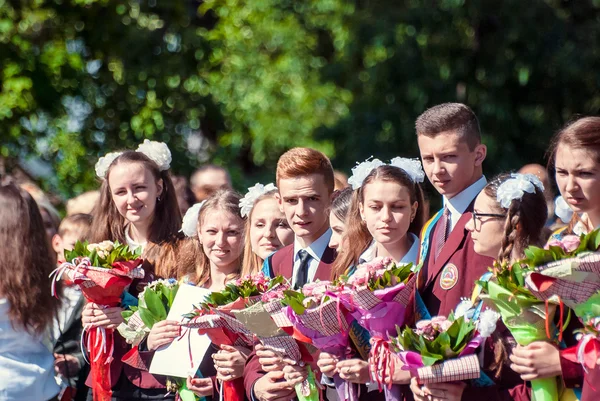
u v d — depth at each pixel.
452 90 21.92
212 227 9.02
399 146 22.22
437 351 6.54
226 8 29.84
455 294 7.25
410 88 22.00
